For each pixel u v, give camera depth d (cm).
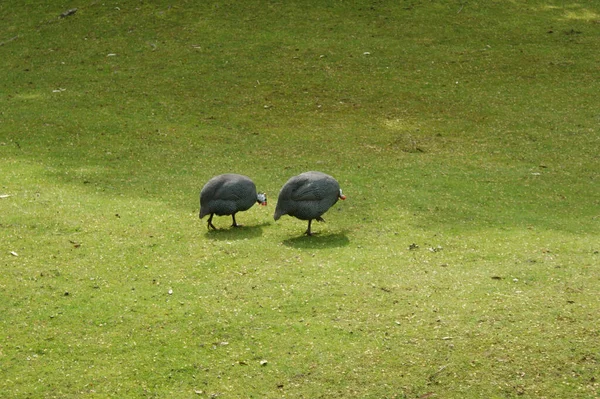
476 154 2277
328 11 3456
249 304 1301
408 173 2109
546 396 1053
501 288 1362
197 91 2786
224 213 1650
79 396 1048
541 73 2908
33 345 1167
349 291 1349
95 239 1591
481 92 2759
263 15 3438
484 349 1159
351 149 2308
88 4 3622
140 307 1289
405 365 1123
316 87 2809
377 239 1628
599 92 2742
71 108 2638
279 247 1562
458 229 1706
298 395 1060
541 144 2350
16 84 2891
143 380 1089
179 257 1505
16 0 3722
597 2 3581
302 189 1585
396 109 2636
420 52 3084
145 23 3403
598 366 1112
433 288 1362
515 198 1936
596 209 1867
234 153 2267
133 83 2862
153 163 2180
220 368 1120
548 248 1575
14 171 2066
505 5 3525
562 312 1263
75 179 2031
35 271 1423
